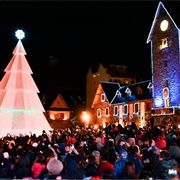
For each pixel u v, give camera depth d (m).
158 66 46.22
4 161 10.92
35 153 12.26
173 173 8.88
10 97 28.58
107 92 62.59
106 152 10.32
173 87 43.25
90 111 72.62
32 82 29.97
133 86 57.94
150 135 18.34
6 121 27.80
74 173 8.86
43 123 29.11
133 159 10.16
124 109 56.56
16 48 30.22
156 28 47.28
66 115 67.50
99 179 8.54
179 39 42.94
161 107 44.84
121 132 21.16
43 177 9.28
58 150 13.23
